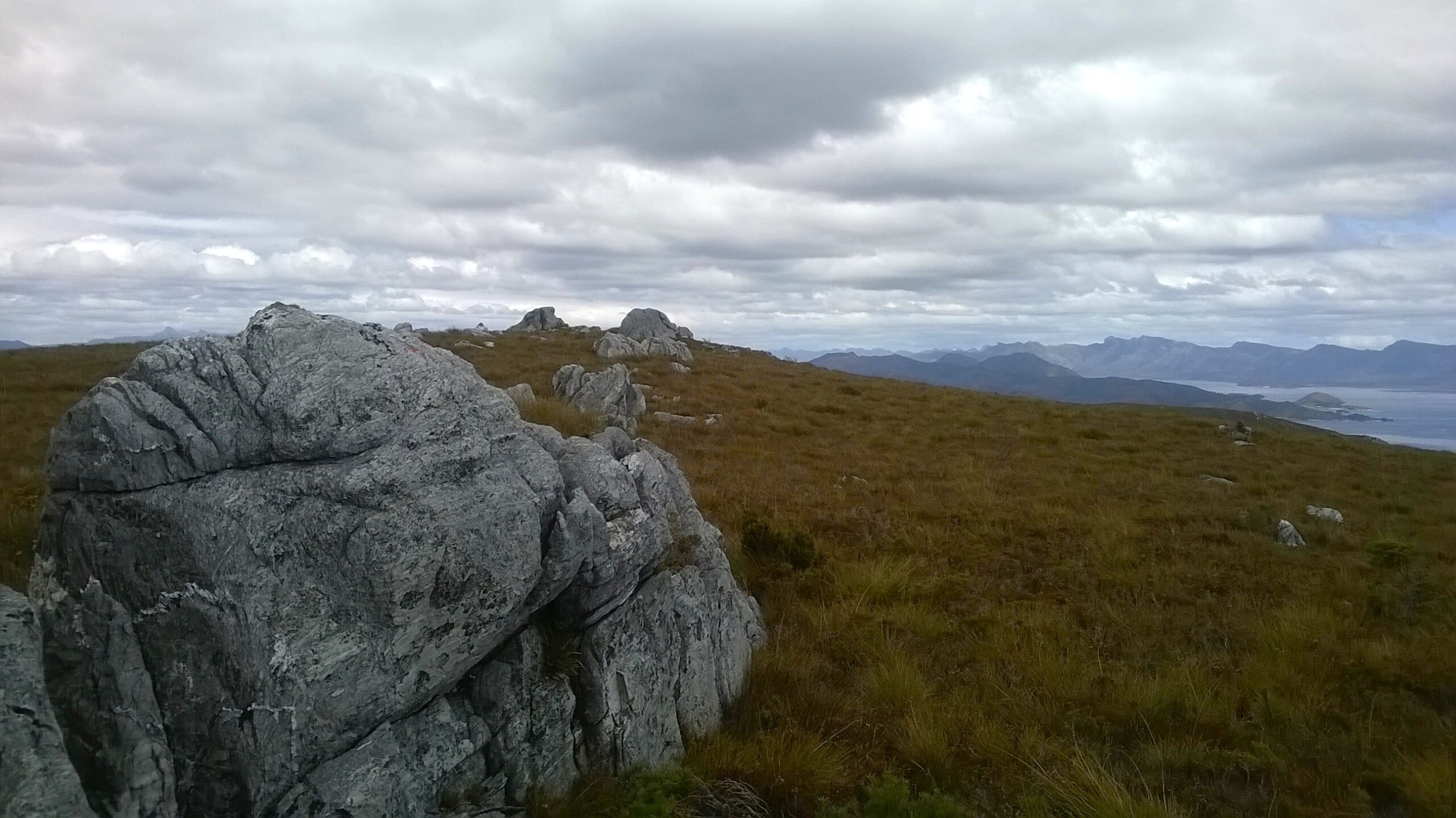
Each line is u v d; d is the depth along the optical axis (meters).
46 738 3.66
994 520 15.26
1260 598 11.27
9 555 5.99
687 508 9.00
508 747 5.33
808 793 6.12
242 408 5.00
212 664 4.42
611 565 6.02
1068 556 13.11
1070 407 36.19
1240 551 13.54
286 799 4.31
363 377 5.30
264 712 4.31
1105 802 5.98
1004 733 7.19
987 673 8.47
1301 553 13.65
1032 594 11.20
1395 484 21.56
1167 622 10.09
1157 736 7.37
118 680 4.36
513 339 43.28
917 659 8.71
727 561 8.86
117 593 4.60
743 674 7.79
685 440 21.89
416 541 4.72
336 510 4.71
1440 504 19.06
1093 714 7.70
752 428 24.69
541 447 6.35
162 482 4.74
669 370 35.75
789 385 35.53
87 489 4.74
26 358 26.69
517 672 5.52
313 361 5.23
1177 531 14.82
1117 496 18.03
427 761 4.85
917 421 28.62
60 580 4.68
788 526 13.70
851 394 34.97
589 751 5.86
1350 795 6.44
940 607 10.61
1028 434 26.67
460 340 41.88
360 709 4.57
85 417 4.73
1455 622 10.23
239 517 4.62
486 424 5.75
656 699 6.39
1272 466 22.95
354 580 4.61
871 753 6.86
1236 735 7.32
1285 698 8.02
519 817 5.14
